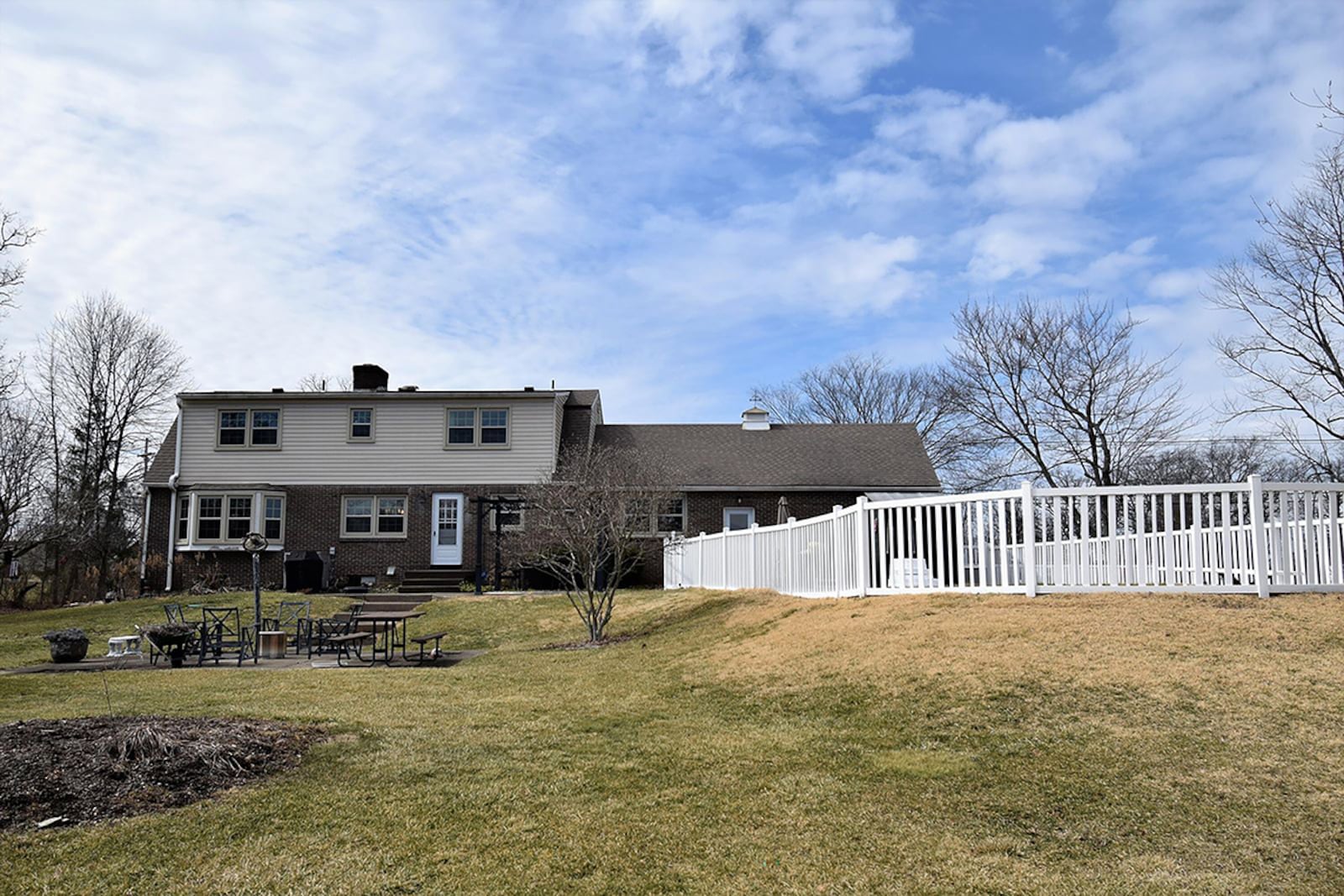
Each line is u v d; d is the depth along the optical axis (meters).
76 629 14.01
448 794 5.71
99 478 36.31
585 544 16.12
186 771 5.91
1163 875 4.45
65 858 4.61
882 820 5.22
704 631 12.63
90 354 36.66
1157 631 8.23
